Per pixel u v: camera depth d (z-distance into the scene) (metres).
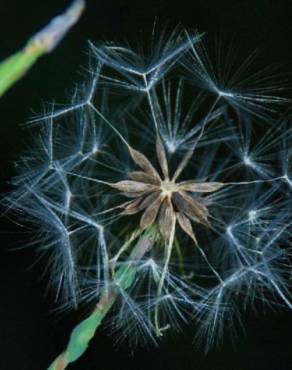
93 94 0.09
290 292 0.09
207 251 0.09
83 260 0.09
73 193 0.09
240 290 0.09
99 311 0.08
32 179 0.09
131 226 0.09
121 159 0.09
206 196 0.09
